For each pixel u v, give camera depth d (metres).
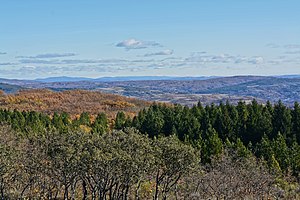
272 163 63.12
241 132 84.12
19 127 83.31
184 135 81.00
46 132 49.38
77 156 43.78
